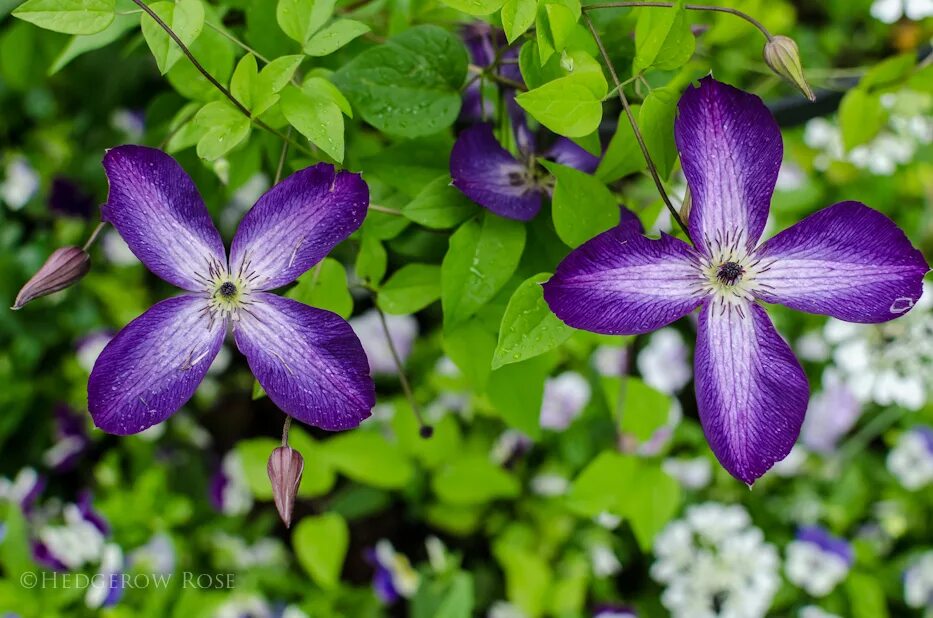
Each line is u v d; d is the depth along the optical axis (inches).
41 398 28.9
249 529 27.9
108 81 27.5
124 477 28.9
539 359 17.9
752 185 15.0
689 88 14.8
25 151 30.3
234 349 30.4
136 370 14.9
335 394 14.9
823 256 15.0
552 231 16.8
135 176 15.0
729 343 15.0
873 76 18.8
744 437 14.9
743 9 19.0
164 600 24.5
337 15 19.2
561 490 27.4
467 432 28.7
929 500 28.8
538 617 25.2
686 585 26.7
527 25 15.3
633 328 14.8
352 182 15.0
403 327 27.8
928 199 29.6
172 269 15.2
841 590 28.0
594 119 15.3
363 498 27.0
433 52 16.7
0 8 21.2
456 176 16.1
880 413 30.2
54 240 28.8
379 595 26.8
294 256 15.1
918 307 25.4
